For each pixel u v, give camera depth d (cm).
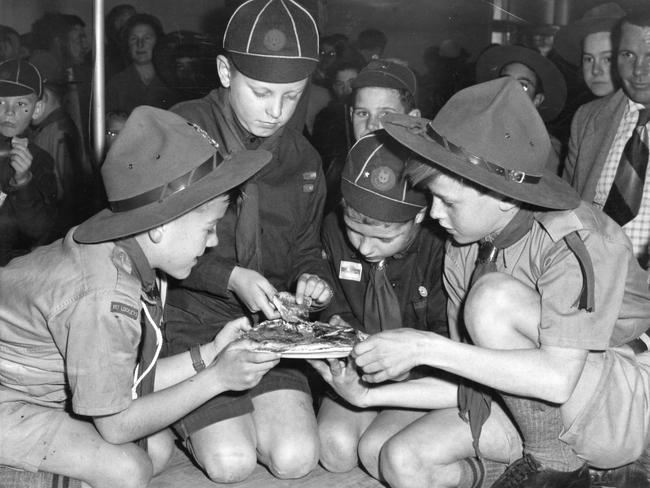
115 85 506
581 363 211
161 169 202
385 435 247
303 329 237
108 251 208
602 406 219
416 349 210
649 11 325
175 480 248
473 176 203
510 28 561
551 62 424
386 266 261
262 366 214
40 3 538
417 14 596
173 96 516
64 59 487
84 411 201
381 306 259
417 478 231
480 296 218
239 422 249
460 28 570
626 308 229
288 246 278
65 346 205
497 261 230
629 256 221
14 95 409
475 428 227
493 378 208
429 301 260
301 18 250
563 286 212
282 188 273
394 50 578
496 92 211
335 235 280
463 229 220
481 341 220
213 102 264
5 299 216
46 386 221
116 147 207
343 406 268
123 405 205
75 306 202
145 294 220
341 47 499
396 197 241
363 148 248
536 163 210
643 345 247
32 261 217
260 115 252
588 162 342
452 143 208
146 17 510
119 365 203
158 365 244
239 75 250
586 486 224
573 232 214
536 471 220
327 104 500
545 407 216
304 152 280
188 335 265
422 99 547
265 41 244
